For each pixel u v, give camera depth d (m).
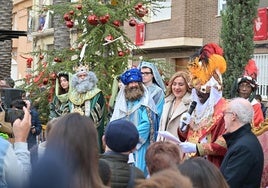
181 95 6.64
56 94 8.55
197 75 5.99
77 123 2.99
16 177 3.04
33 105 9.94
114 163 4.10
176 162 4.05
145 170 6.70
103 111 8.01
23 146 3.79
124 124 4.21
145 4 10.40
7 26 16.86
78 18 9.62
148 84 7.44
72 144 2.92
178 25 19.09
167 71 9.62
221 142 5.56
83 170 2.90
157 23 20.09
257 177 4.88
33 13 32.06
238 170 4.77
